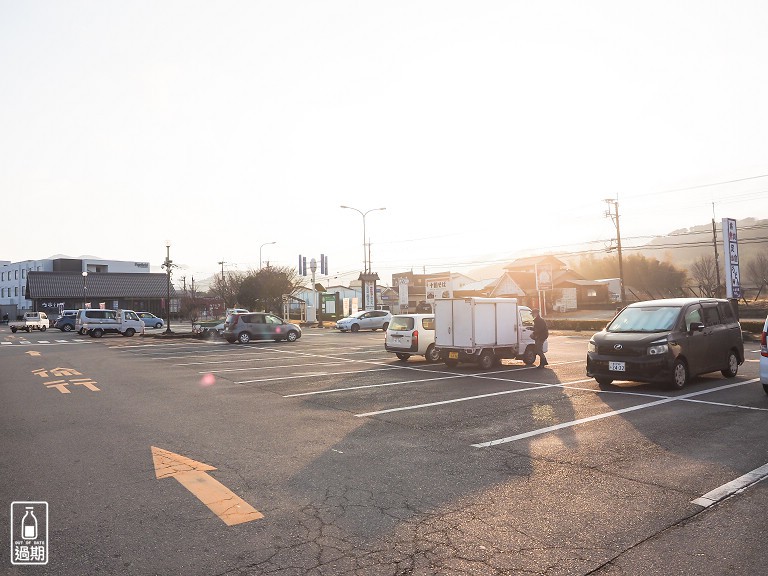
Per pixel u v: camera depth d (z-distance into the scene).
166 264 35.75
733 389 9.91
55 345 26.94
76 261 82.50
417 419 7.81
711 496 4.50
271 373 13.92
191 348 23.67
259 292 54.47
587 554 3.49
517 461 5.59
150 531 3.92
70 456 6.02
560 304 55.50
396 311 80.06
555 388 10.55
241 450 6.19
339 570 3.31
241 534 3.86
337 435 6.88
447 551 3.56
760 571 3.24
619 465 5.40
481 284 71.19
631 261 78.19
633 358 9.78
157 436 6.96
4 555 3.56
